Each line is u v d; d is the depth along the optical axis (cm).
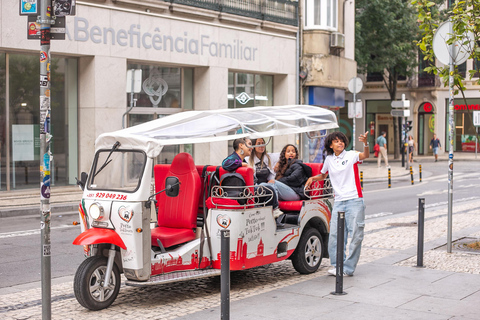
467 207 1588
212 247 717
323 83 2711
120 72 1895
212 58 2192
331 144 789
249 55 2358
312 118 859
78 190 1812
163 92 2106
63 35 539
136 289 741
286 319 593
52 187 1827
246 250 717
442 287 716
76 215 1427
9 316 627
